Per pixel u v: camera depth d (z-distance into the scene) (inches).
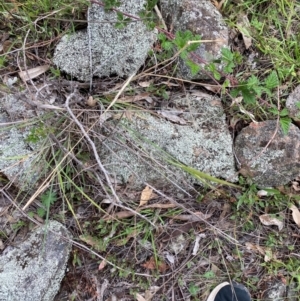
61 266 27.7
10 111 27.8
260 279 29.7
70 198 28.5
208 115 29.1
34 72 28.8
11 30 29.1
